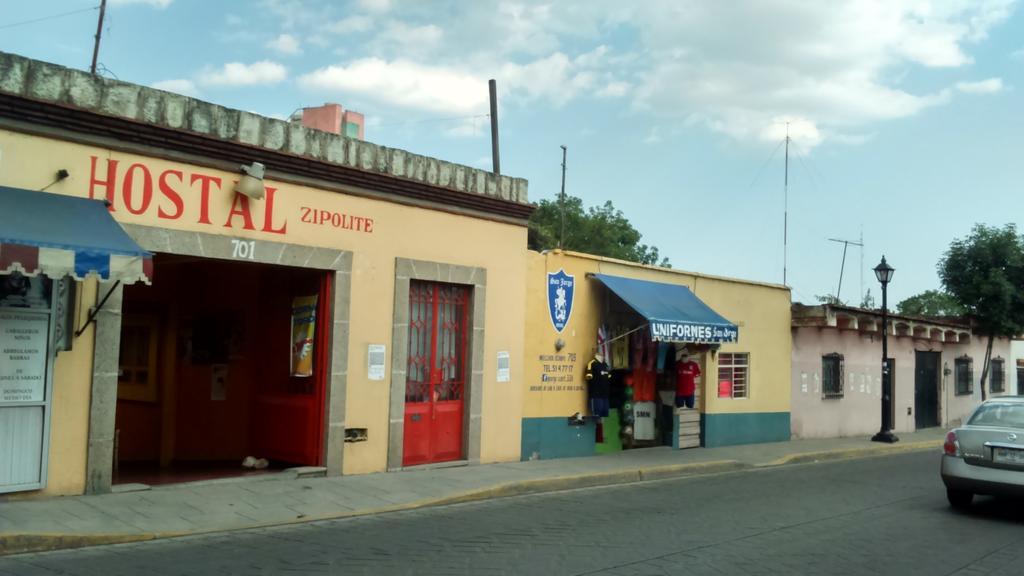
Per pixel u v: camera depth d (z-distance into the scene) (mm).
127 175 9641
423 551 8039
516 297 14430
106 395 9461
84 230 8562
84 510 8734
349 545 8227
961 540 9531
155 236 9812
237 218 10602
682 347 17656
